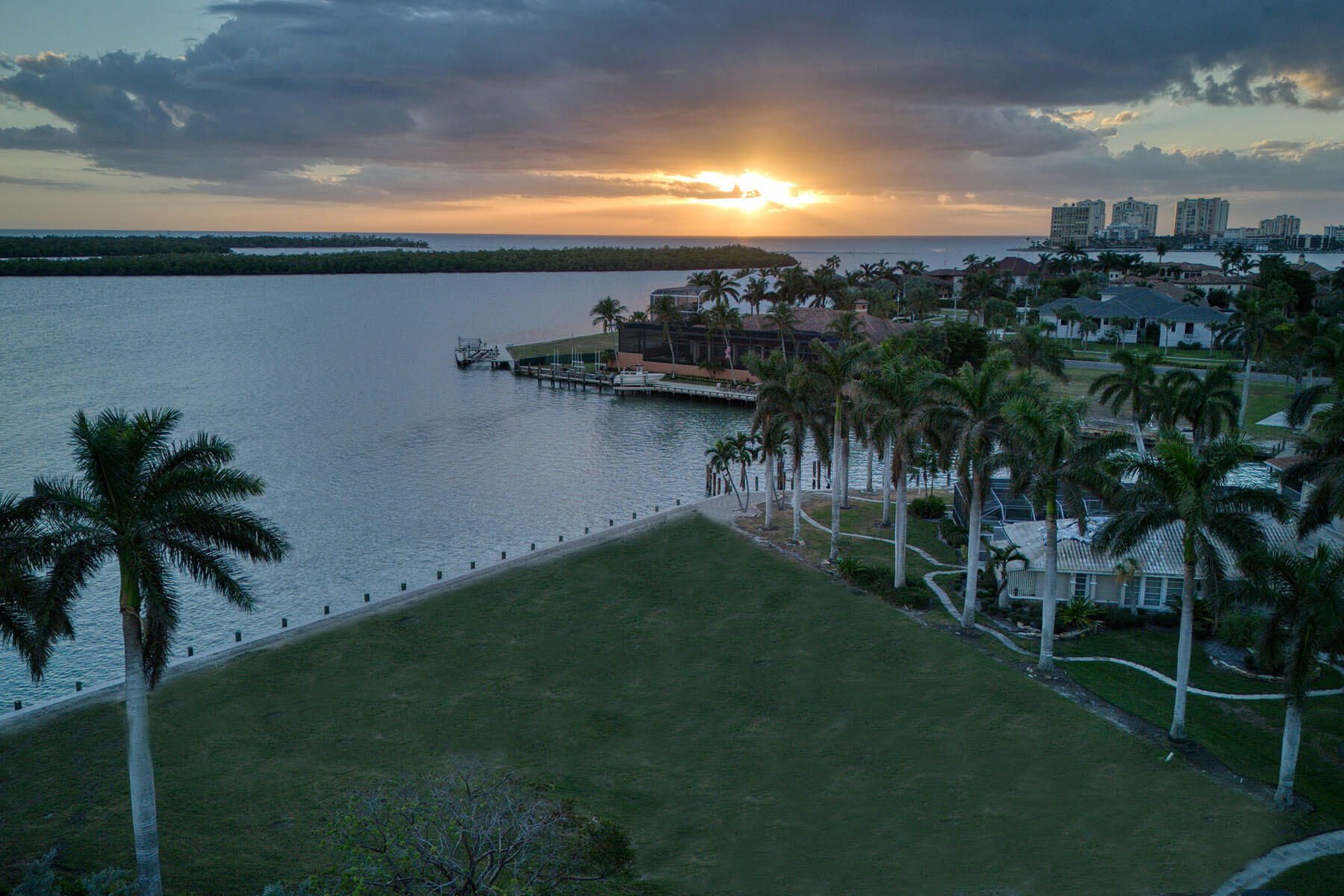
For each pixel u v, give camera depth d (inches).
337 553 2659.9
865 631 1926.7
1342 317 5885.8
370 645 1893.5
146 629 1119.0
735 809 1309.1
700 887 1111.6
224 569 1177.4
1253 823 1218.6
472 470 3651.6
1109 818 1243.2
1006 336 6254.9
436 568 2536.9
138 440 1123.9
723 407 5132.9
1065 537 2070.6
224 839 1224.8
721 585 2215.8
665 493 3324.3
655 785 1381.6
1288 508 1385.3
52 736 1526.8
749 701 1659.7
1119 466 1481.3
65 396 5142.7
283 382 5856.3
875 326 5403.5
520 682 1740.9
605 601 2124.8
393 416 4795.8
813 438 2420.0
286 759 1453.0
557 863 1051.9
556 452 3998.5
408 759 1449.3
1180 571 1934.1
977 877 1126.4
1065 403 1690.5
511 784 1320.1
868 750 1471.5
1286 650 1280.8
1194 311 5856.3
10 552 1059.9
